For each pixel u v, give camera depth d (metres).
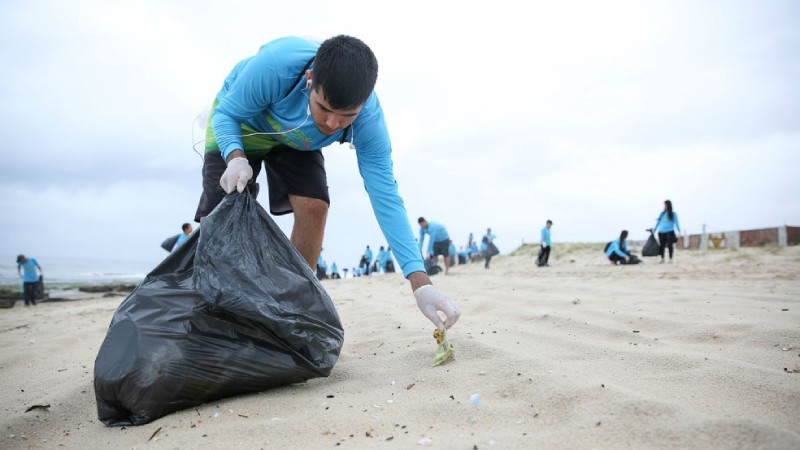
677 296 3.91
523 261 20.31
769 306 3.26
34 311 9.39
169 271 2.09
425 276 2.33
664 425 1.42
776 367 1.97
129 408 1.85
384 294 6.73
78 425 1.95
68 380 2.70
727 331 2.60
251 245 2.08
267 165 2.75
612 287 5.11
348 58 1.81
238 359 1.94
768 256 11.22
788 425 1.43
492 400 1.78
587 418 1.52
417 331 3.23
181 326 1.91
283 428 1.62
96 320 6.06
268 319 1.96
